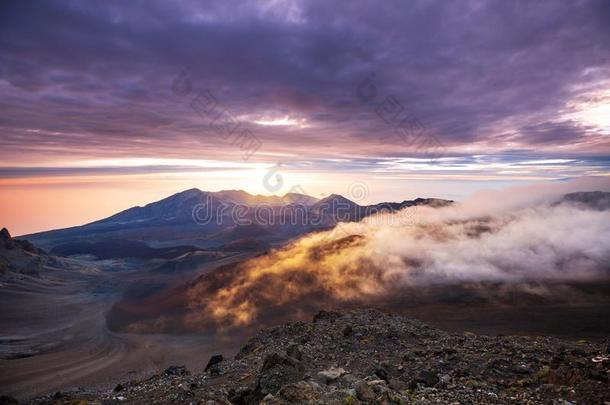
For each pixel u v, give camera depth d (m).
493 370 21.59
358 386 15.85
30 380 100.69
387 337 33.38
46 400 25.31
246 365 28.34
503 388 18.77
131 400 21.27
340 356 29.53
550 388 16.78
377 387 16.34
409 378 22.42
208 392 21.41
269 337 39.38
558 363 20.94
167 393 21.67
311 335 36.44
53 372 108.25
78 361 123.94
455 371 22.22
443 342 31.00
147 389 23.52
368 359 28.09
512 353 24.78
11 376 104.44
